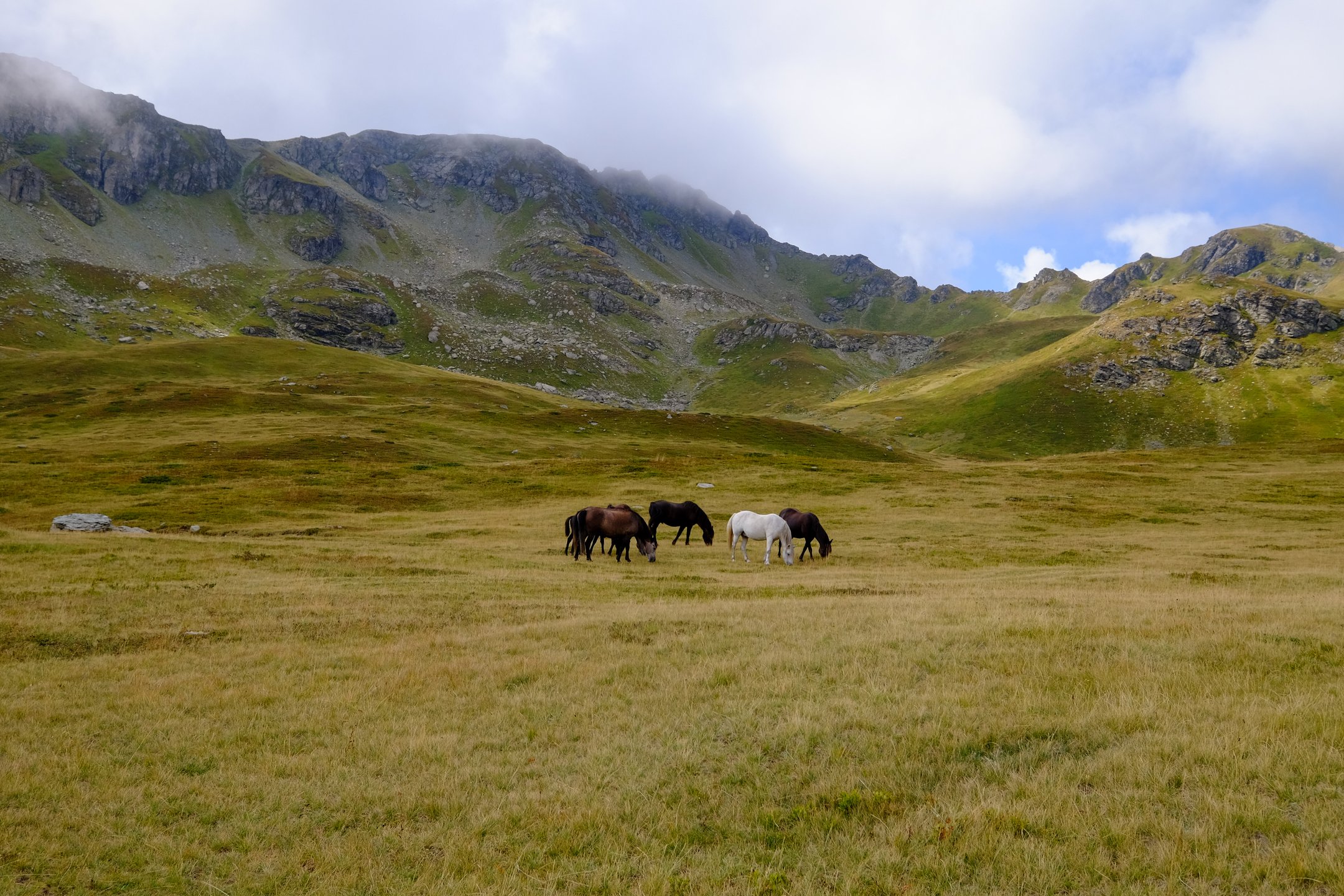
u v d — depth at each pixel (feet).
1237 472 259.80
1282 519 160.45
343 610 64.28
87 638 52.49
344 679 44.39
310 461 241.55
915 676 42.37
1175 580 86.63
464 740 34.55
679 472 227.40
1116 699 36.70
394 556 104.27
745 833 25.73
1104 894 21.40
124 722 36.86
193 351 488.02
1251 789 26.86
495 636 54.70
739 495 192.75
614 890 22.52
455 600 71.51
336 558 99.40
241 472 210.79
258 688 42.04
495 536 136.98
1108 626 52.11
